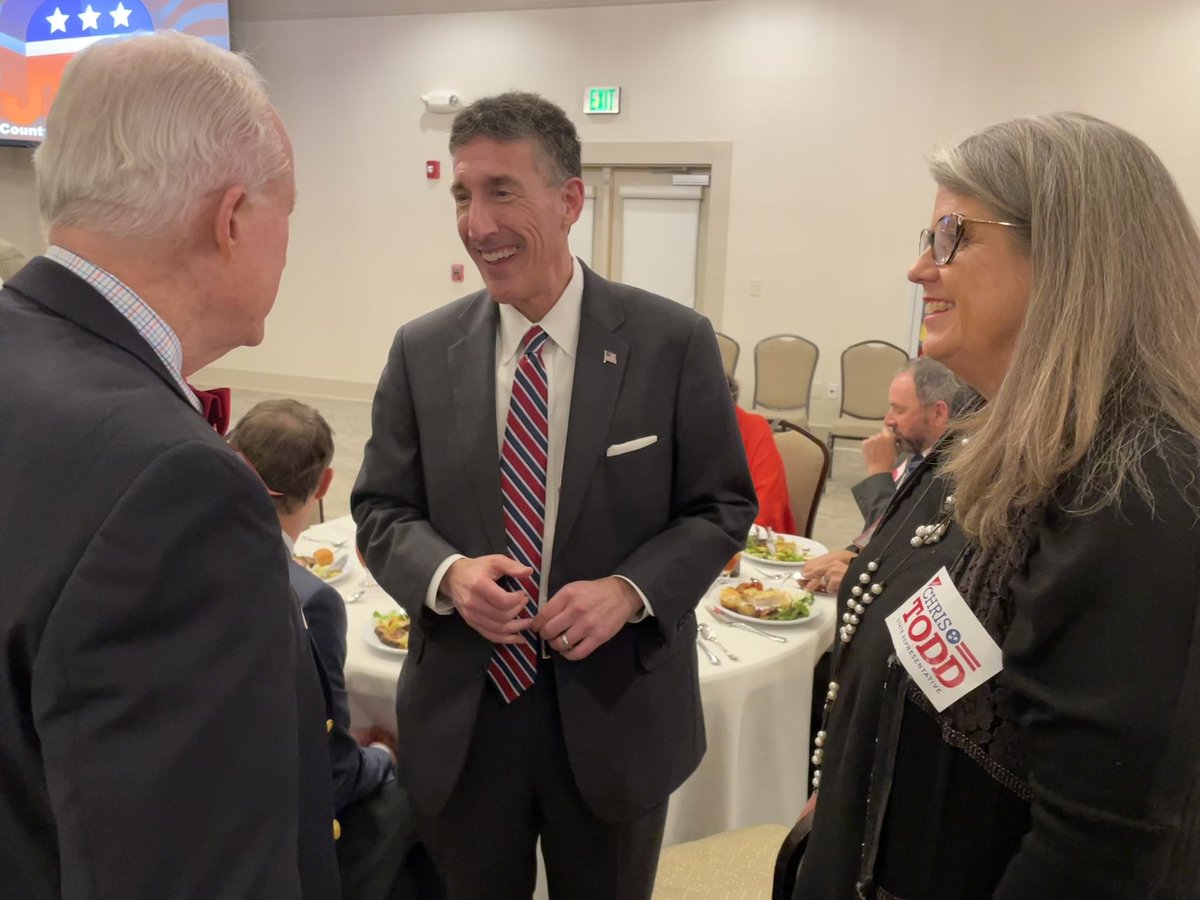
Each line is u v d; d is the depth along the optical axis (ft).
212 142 2.12
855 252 19.49
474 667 3.86
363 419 22.06
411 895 4.77
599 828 4.07
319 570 6.63
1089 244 2.13
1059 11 17.20
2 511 1.86
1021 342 2.22
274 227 2.34
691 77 19.80
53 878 2.03
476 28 21.08
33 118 20.11
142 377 2.03
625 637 3.91
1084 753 1.95
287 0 22.41
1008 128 2.37
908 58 18.29
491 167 3.53
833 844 2.74
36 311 2.08
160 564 1.80
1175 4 16.56
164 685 1.81
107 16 19.90
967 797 2.35
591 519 3.83
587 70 20.47
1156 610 1.88
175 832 1.81
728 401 4.10
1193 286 2.16
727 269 20.45
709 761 5.40
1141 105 17.16
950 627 2.35
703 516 4.06
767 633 5.91
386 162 22.58
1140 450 2.00
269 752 1.97
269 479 4.85
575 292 3.92
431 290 22.98
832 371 20.21
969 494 2.31
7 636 1.85
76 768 1.76
